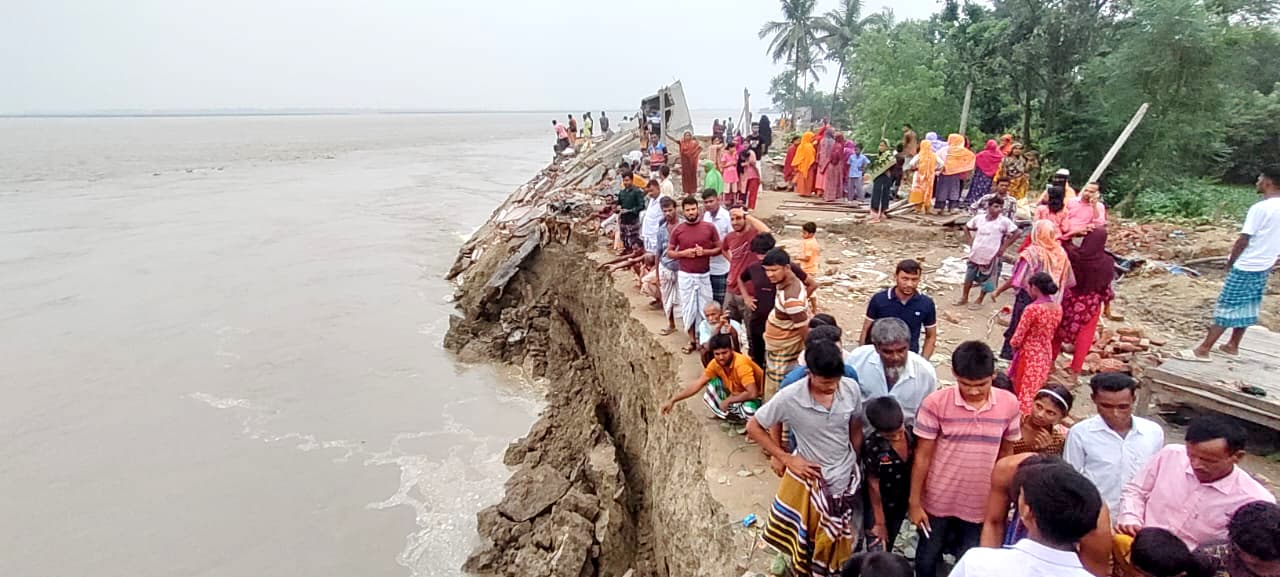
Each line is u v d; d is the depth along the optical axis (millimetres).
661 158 23625
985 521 4207
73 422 14984
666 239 10898
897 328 5117
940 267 13227
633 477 11875
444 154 93250
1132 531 4188
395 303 23094
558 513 10852
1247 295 6828
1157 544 3520
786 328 6938
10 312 21812
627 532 10859
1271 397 6258
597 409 14125
